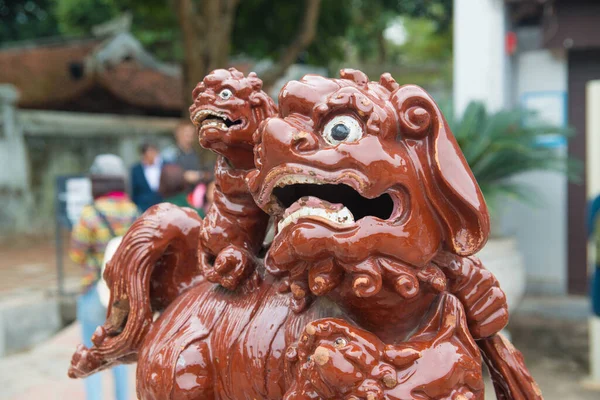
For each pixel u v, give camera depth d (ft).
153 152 16.56
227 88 3.10
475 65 13.83
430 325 2.76
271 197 2.74
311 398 2.63
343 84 2.66
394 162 2.48
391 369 2.52
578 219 16.12
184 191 11.12
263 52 25.72
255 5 23.44
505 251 11.09
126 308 3.77
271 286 3.23
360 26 36.83
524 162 11.16
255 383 3.01
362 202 2.91
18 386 11.75
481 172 11.28
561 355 12.92
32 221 31.68
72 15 43.52
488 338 3.14
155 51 39.91
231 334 3.15
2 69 36.01
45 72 35.24
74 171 33.35
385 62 44.19
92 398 8.92
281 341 2.97
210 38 20.51
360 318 2.80
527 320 15.42
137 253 3.63
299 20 23.85
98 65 31.91
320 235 2.46
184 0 19.24
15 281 21.22
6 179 30.04
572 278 16.35
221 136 3.11
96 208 8.94
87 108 36.32
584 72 15.87
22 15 48.29
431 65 37.35
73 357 4.00
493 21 13.73
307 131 2.52
